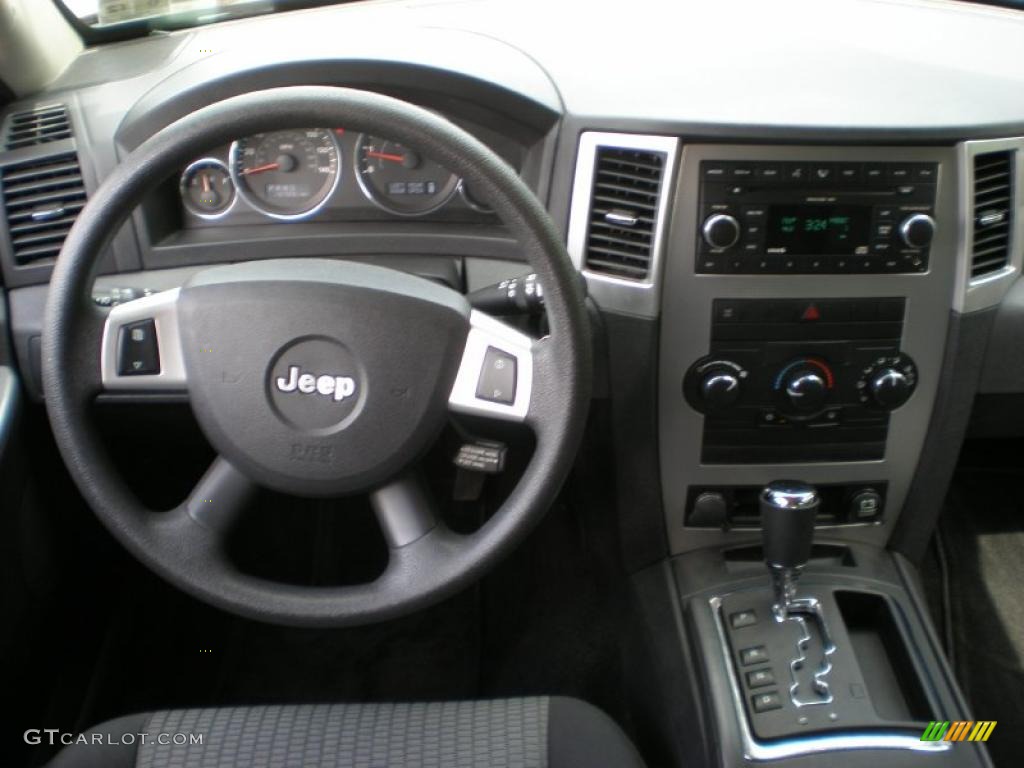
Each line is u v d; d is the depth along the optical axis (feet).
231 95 4.49
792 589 4.35
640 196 4.21
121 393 3.48
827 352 4.43
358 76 4.43
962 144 4.18
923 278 4.35
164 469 5.16
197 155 3.10
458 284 4.54
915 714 4.35
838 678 4.23
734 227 4.17
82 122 4.55
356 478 3.49
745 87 4.28
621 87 4.29
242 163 4.56
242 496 3.64
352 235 4.57
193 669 5.68
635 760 3.44
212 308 3.34
